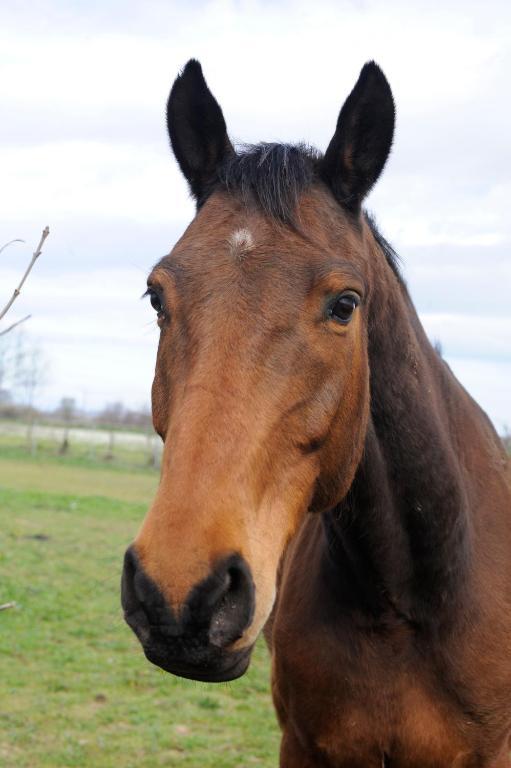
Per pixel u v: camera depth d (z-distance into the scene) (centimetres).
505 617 267
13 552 1034
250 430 190
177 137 250
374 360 252
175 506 177
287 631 273
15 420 3625
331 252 213
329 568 268
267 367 196
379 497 250
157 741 524
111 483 2006
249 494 189
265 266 204
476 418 312
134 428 3653
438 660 257
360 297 215
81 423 3669
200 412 188
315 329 204
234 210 218
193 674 177
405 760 262
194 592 169
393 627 257
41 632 734
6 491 1595
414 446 254
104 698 597
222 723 562
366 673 259
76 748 506
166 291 208
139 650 704
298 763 282
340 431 219
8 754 495
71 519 1318
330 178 235
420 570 254
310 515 295
